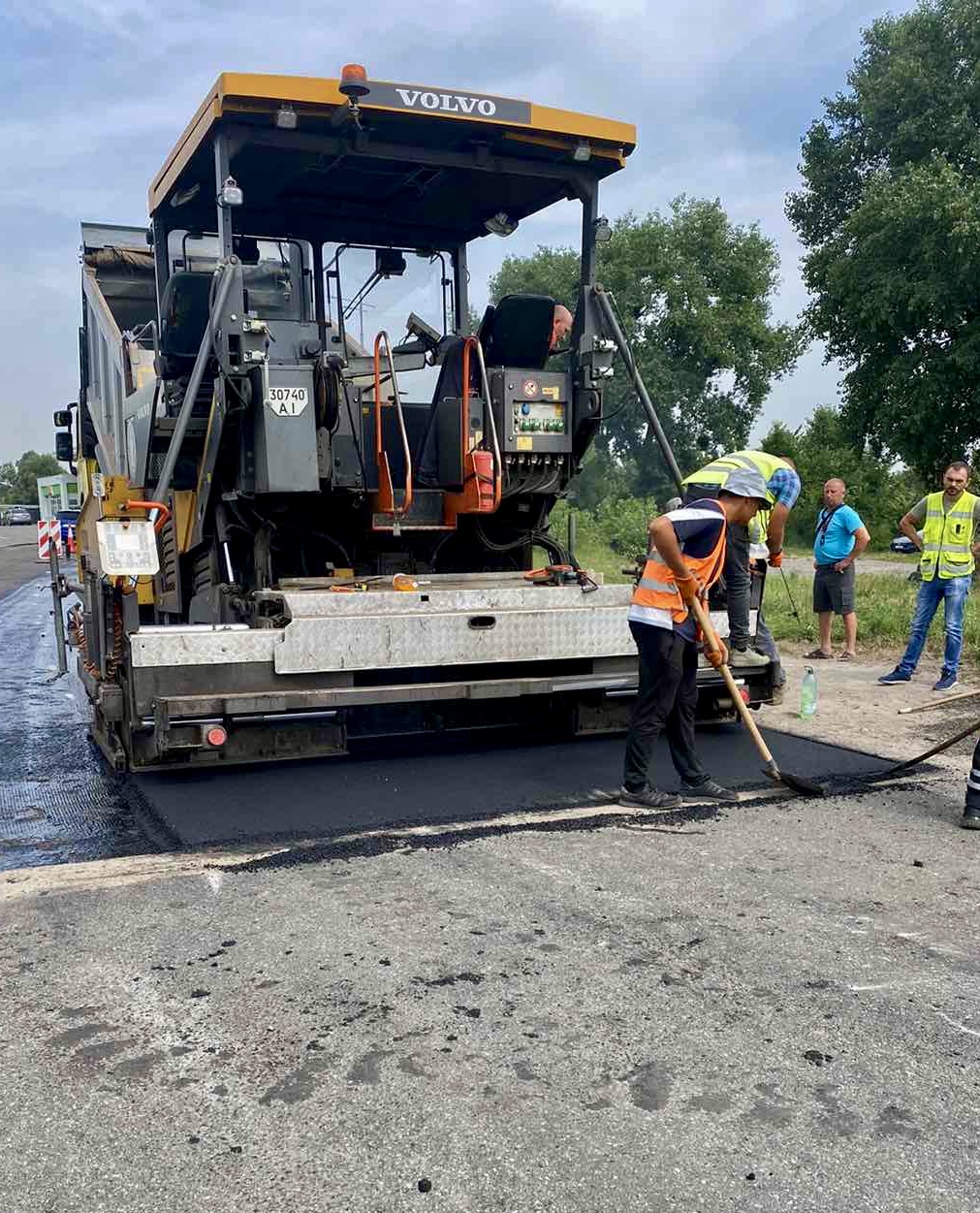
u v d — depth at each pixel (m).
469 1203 2.13
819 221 27.19
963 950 3.29
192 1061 2.67
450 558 6.85
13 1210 2.13
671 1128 2.37
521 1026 2.83
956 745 6.18
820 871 4.01
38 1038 2.80
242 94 5.15
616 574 14.44
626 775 4.93
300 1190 2.18
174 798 5.14
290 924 3.53
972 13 22.97
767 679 6.46
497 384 6.11
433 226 6.98
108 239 8.52
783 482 6.27
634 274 36.62
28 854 4.43
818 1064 2.63
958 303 21.56
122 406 7.12
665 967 3.18
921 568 8.20
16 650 11.75
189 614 6.74
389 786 5.30
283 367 5.38
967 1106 2.46
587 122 5.95
